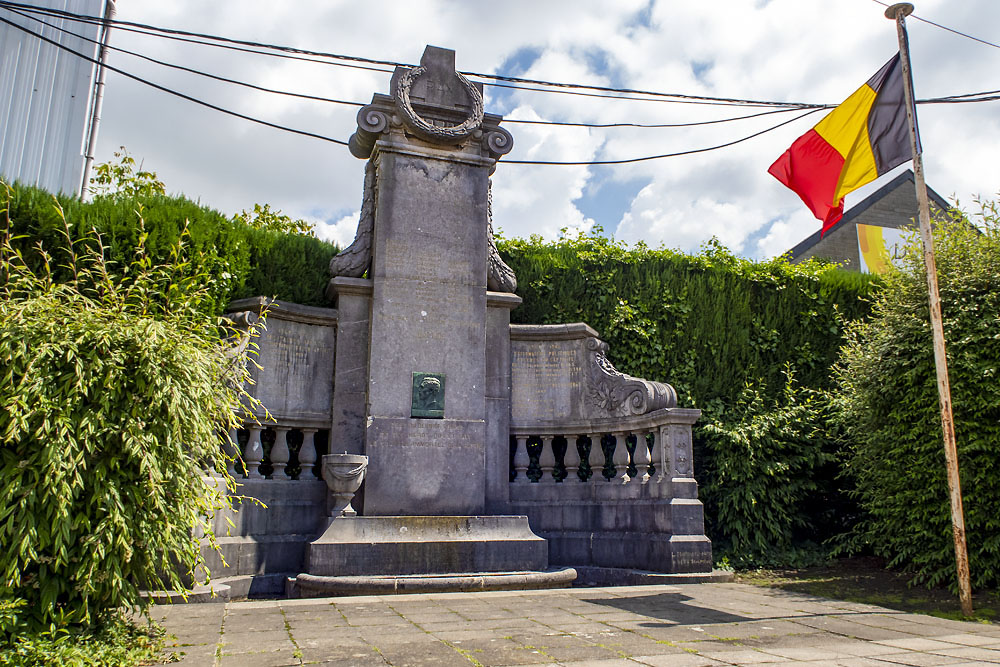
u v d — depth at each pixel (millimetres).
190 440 4762
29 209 7797
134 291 5844
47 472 4062
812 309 11789
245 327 8609
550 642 4848
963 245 8547
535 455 10844
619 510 9562
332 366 9602
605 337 11164
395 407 9273
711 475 10383
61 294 4766
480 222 10180
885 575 8961
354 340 9562
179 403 4547
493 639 4934
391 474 9078
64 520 4102
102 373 4398
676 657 4406
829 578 8891
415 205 9914
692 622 5703
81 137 13734
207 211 9234
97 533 4172
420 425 9320
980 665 4219
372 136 9969
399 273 9648
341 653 4500
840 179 7977
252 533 8445
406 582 7746
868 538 9078
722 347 11289
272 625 5449
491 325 10188
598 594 7289
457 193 10141
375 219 9875
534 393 10422
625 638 5020
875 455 8930
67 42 13711
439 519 8570
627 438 10148
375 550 8125
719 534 10398
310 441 9320
